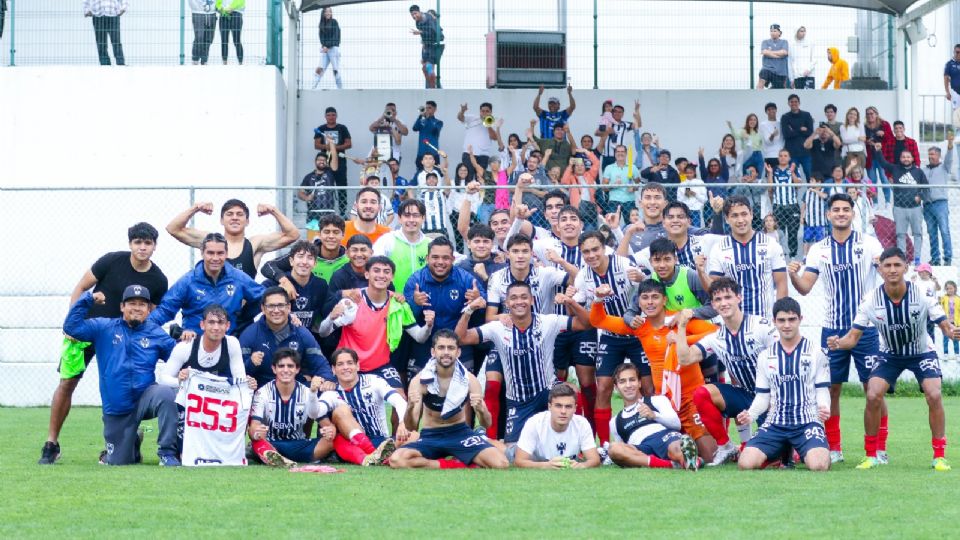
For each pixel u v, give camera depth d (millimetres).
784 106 19750
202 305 9438
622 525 6000
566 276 10016
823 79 20078
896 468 8531
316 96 19125
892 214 15031
